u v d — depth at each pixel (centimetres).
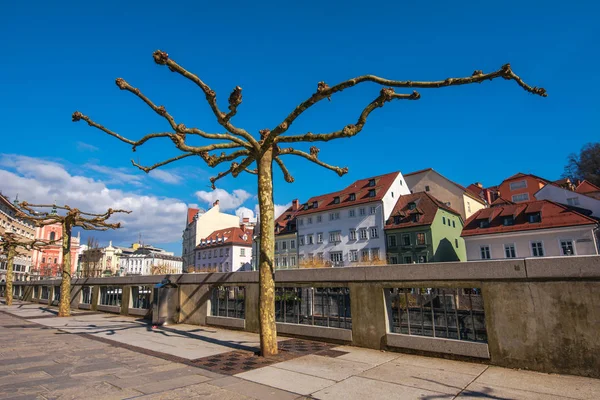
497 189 6669
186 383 595
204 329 1241
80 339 1056
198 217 7769
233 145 893
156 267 7344
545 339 635
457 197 5094
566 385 558
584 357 596
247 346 921
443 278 759
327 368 686
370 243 4462
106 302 2039
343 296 952
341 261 4684
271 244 845
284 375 640
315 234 5038
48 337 1100
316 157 1030
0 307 2420
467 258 3634
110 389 565
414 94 741
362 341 874
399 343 809
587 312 602
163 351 864
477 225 3688
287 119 796
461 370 659
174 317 1400
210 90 718
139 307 1742
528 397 512
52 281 2636
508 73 604
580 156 6619
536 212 3372
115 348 910
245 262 6738
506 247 3447
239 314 1242
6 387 577
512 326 671
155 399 519
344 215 4781
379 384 585
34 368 705
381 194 4541
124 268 11925
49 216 1827
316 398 523
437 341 757
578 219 3133
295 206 6106
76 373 664
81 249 10750
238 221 8331
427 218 4144
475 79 636
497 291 694
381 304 854
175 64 672
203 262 7319
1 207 4941
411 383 588
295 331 1022
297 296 1087
